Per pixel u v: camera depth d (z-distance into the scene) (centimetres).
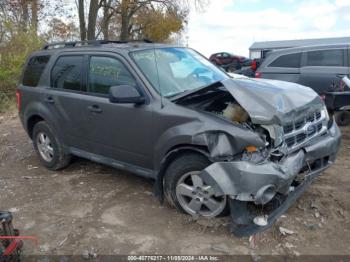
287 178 342
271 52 929
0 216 336
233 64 2841
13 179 547
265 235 364
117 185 500
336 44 846
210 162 365
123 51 457
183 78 455
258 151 344
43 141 573
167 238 370
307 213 398
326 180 477
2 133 822
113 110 448
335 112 732
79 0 2272
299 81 869
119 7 2552
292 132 369
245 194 336
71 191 490
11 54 1302
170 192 400
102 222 407
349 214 393
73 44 545
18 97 604
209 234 371
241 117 370
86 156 512
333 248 342
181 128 382
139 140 429
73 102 502
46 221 417
